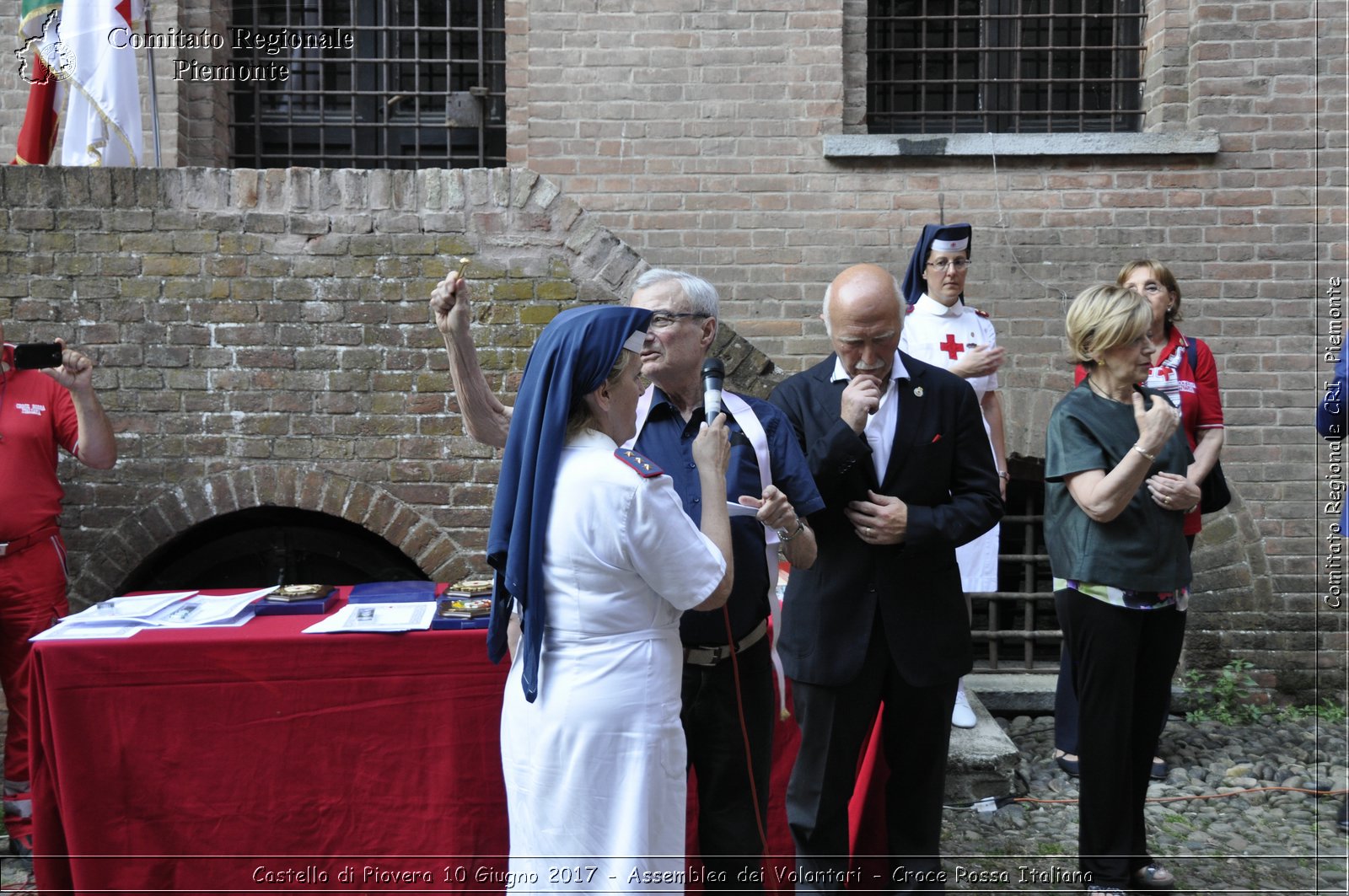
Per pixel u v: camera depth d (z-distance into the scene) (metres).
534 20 5.90
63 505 4.66
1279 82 5.71
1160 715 3.52
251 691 3.04
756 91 5.87
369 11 6.41
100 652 2.98
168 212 4.68
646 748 2.36
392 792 3.08
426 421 4.74
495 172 4.71
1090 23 6.19
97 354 4.67
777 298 5.89
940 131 6.22
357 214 4.71
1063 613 3.46
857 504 2.97
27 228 4.65
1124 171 5.79
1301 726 5.31
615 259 4.71
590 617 2.36
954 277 4.52
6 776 3.99
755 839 2.78
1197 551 5.59
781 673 3.14
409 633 3.07
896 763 3.13
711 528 2.52
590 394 2.44
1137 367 3.39
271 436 4.72
